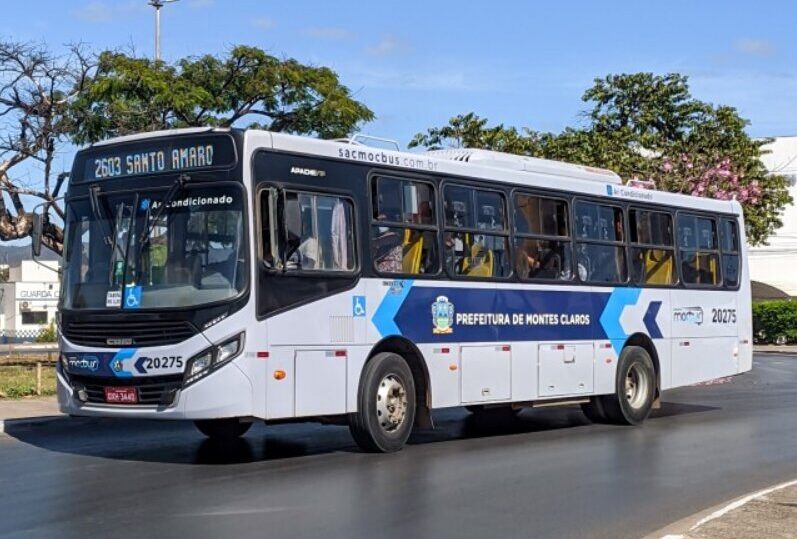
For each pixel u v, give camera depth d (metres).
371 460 12.53
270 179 11.83
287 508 9.58
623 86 38.84
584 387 16.02
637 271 17.19
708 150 36.81
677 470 12.12
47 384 20.92
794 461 12.90
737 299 19.38
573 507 9.88
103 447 13.70
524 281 15.04
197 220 11.68
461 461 12.57
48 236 25.61
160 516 9.20
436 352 13.62
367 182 12.95
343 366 12.42
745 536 8.37
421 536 8.57
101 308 11.87
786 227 59.69
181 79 25.17
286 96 26.38
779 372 31.11
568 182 16.05
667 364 17.67
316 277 12.15
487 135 35.84
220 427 14.43
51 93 24.70
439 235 13.84
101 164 12.45
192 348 11.29
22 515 9.24
